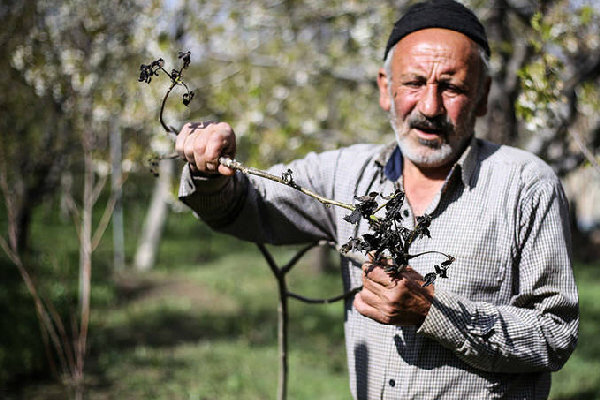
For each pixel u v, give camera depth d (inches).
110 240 534.9
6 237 331.0
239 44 255.6
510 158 62.6
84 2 164.7
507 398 60.4
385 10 217.5
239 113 228.8
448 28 62.1
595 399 191.2
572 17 129.9
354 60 246.4
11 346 201.9
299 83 244.2
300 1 250.1
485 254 59.7
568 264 58.7
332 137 231.6
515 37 189.3
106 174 158.6
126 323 285.7
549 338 57.4
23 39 161.0
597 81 150.2
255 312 320.5
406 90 63.1
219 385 206.4
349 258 67.6
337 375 219.0
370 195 47.1
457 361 60.0
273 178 51.1
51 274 301.7
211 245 564.7
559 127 136.5
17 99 181.2
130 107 168.4
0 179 161.0
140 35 173.9
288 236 71.8
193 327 286.8
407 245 49.9
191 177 62.0
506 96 167.3
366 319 65.4
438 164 62.5
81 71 156.8
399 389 61.7
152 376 213.2
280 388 79.5
